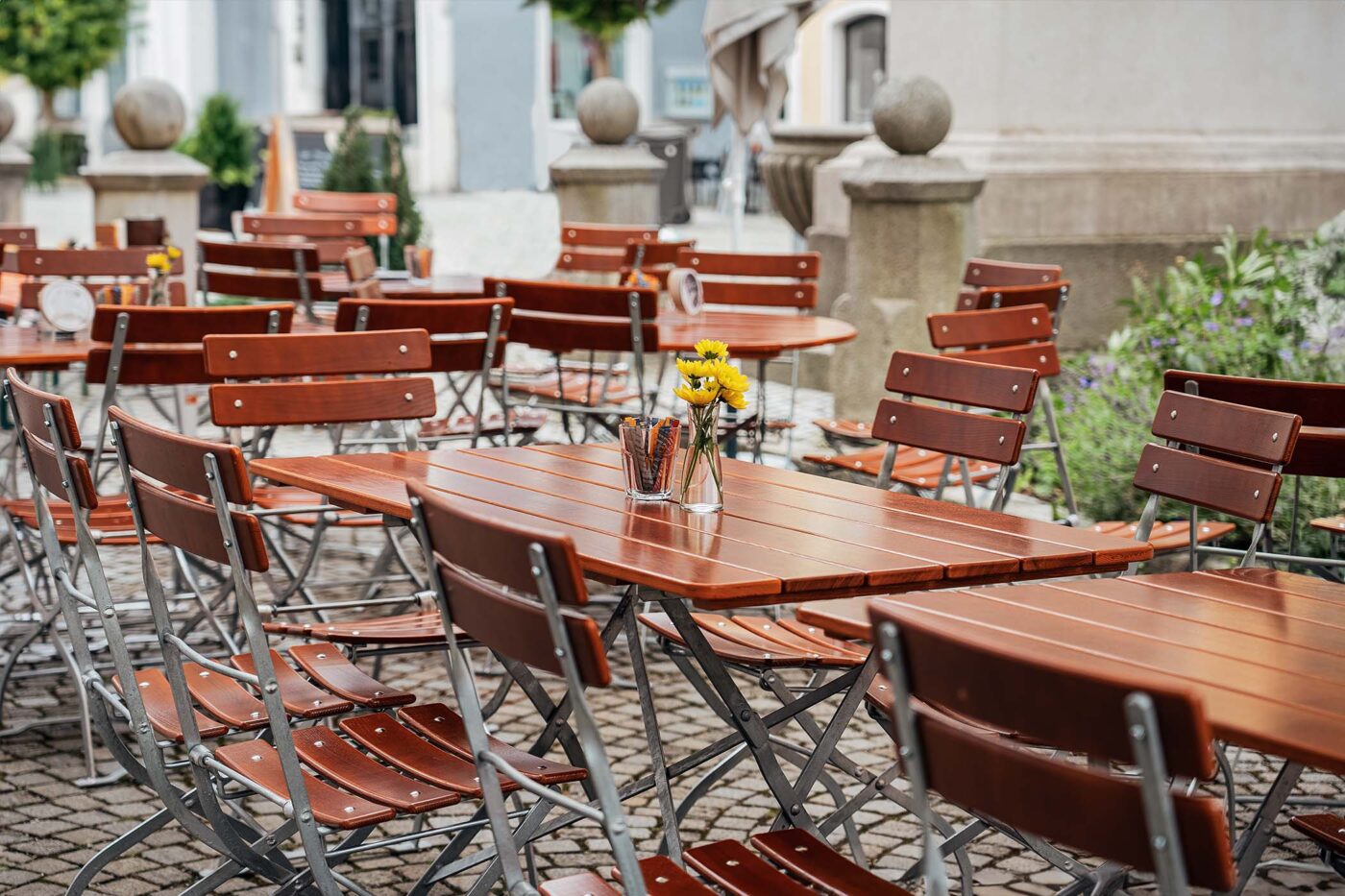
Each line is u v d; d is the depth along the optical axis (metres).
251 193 22.08
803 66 26.73
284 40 30.28
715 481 3.32
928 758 1.91
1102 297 9.91
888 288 8.84
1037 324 5.44
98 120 31.44
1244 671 2.39
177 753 4.59
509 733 4.71
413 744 3.08
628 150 12.20
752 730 2.86
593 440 7.27
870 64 26.03
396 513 3.29
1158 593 2.91
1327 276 7.87
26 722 4.73
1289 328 7.41
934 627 1.86
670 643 3.70
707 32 10.61
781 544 3.02
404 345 4.28
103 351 4.88
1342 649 2.53
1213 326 7.08
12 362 5.26
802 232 12.39
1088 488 6.72
